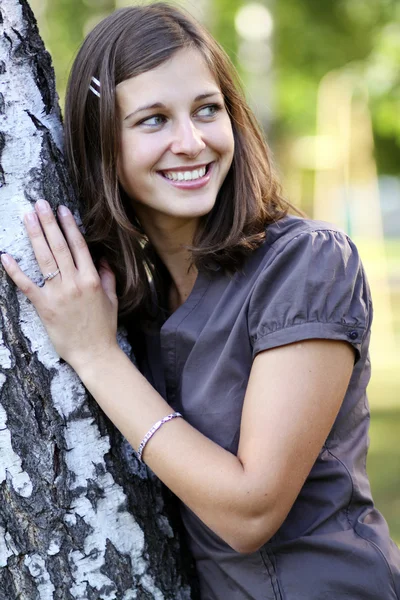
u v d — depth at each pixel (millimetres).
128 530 2389
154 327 2705
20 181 2361
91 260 2398
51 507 2293
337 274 2299
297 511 2375
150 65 2379
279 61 14867
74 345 2352
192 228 2605
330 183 14570
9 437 2283
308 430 2197
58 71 14305
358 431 2482
